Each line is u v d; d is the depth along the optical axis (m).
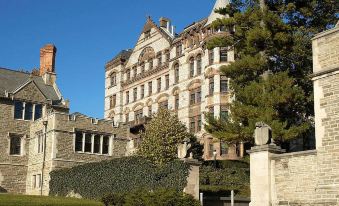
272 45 28.47
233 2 32.09
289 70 29.75
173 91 54.91
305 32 29.62
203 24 51.28
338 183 15.68
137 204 22.27
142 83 61.34
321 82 17.17
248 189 29.09
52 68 51.22
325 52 17.22
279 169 17.55
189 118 51.44
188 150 24.00
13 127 43.34
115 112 65.31
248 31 28.27
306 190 16.55
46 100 45.91
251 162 18.41
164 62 57.47
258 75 29.47
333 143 16.20
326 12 30.39
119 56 66.50
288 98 26.39
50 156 38.69
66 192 34.81
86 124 40.72
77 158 39.53
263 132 18.33
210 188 27.72
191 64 52.91
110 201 25.44
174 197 20.91
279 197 17.34
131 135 55.50
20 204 20.86
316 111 17.14
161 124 40.62
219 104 45.69
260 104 26.50
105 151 41.62
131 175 27.33
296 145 36.47
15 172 42.59
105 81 69.44
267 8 29.05
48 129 39.97
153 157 37.59
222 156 43.88
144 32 62.84
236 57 32.25
